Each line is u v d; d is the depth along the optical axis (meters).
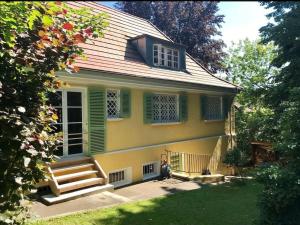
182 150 14.41
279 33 12.12
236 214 7.89
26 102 3.81
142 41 13.41
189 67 16.48
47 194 8.38
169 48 14.68
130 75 10.73
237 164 13.77
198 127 15.73
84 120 10.18
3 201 3.46
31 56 3.90
